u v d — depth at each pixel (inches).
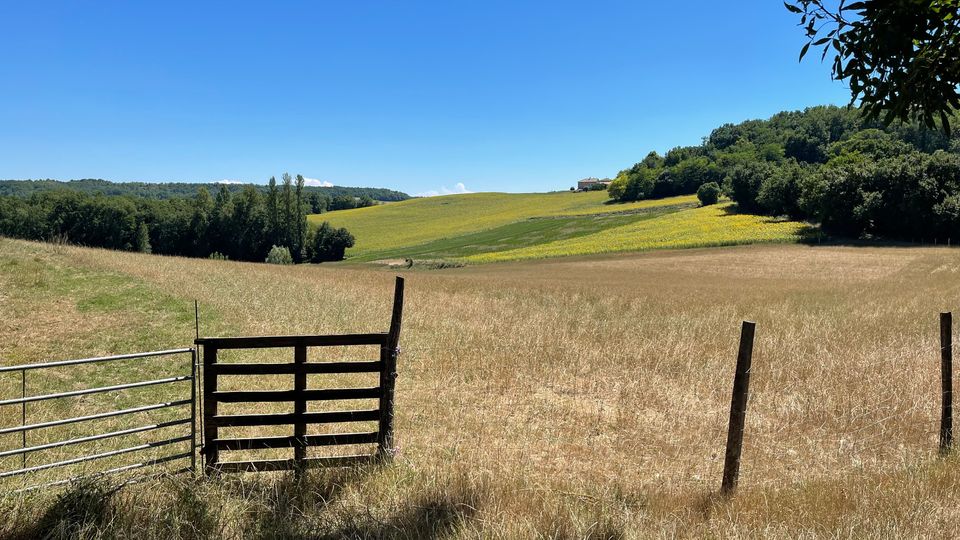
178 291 717.9
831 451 290.5
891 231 2529.5
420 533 177.3
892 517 175.8
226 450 256.8
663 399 396.5
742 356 211.8
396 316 247.8
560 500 201.0
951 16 136.3
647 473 268.2
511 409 374.9
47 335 531.2
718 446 306.0
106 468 265.1
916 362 444.5
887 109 152.2
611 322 721.0
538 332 626.8
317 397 241.9
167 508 186.4
